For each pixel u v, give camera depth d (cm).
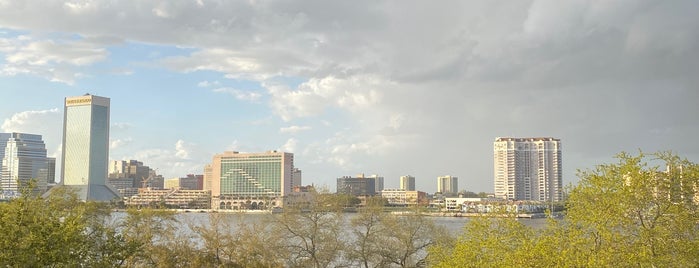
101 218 8888
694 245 4525
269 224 8788
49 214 5150
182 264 7844
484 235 5550
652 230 4669
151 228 8081
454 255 5425
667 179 4947
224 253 8012
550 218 5212
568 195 5362
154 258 7875
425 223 8681
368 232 8656
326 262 8512
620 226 4969
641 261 4275
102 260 5197
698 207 4991
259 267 7831
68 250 4522
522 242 4959
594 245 4712
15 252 4241
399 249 8512
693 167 4991
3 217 4428
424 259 8500
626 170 5050
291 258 8494
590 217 4853
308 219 8594
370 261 8700
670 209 4838
